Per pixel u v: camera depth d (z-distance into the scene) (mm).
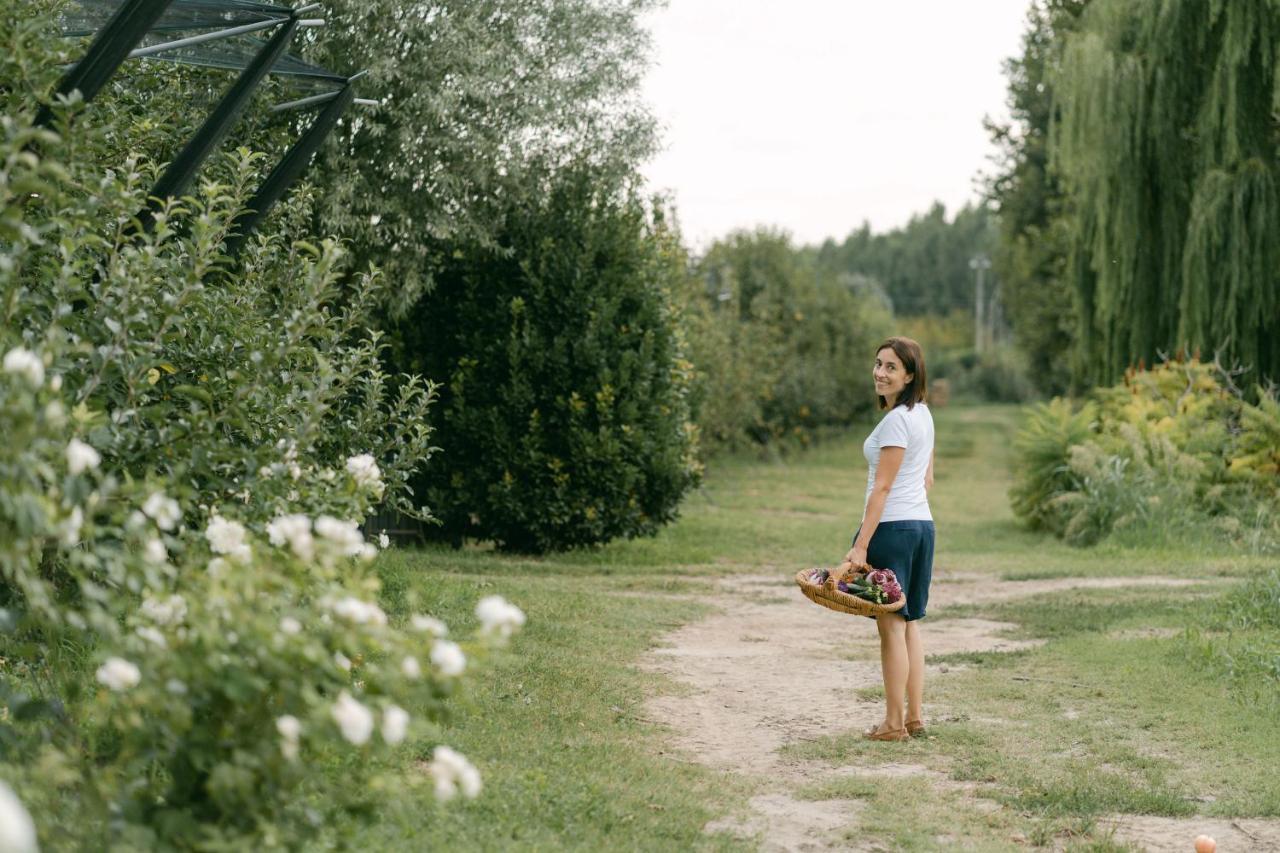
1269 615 9148
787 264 41531
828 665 8336
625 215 14695
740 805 4953
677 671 7938
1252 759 5715
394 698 3123
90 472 4117
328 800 3732
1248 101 17641
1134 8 19250
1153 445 17031
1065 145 19609
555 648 8047
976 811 4938
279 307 6652
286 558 3445
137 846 2850
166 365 5055
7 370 2969
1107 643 8664
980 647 9016
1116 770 5586
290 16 6227
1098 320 19891
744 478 29719
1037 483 18578
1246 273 17656
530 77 12734
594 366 14188
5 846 1981
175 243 6121
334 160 11289
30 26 4359
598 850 4121
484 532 14445
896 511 6109
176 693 2969
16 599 4090
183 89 8469
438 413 14242
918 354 6230
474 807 4379
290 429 5496
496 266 14312
